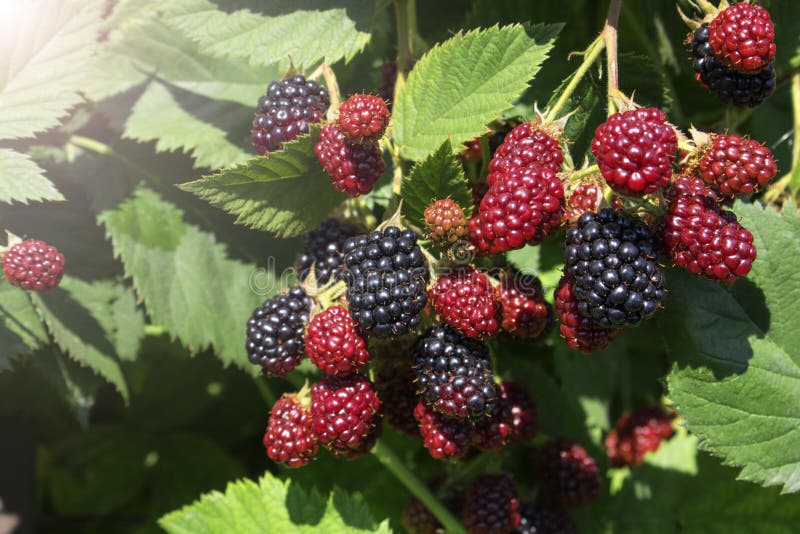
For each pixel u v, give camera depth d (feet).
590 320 1.04
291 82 1.13
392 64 1.23
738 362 1.11
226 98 1.29
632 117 0.99
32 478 1.41
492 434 1.12
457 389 1.06
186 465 1.58
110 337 1.25
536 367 1.37
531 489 1.33
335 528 1.26
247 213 1.11
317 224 1.14
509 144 1.05
